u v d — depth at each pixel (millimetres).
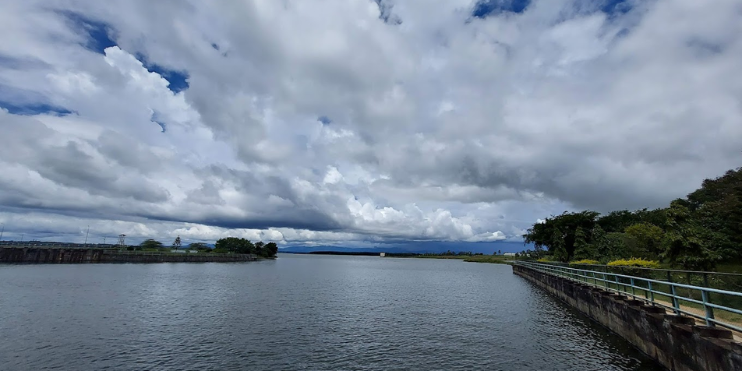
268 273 95438
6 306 35219
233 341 24594
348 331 27875
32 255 98000
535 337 25438
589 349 21391
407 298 48031
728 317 15992
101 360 20328
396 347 23469
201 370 19125
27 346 22531
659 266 33000
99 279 62125
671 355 15875
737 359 11258
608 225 85938
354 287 62781
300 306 39938
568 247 78125
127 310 34875
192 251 158250
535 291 55812
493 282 74625
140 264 111562
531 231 95250
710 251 31031
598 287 29906
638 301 20609
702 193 66812
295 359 21047
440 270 131875
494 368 19359
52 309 34281
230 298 45031
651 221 76250
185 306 38188
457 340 25094
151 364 19844
